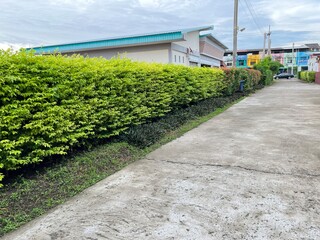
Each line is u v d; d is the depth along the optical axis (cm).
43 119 349
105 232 236
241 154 442
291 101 1206
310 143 495
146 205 281
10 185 324
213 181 336
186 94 838
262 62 3169
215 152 458
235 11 1653
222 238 222
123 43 1191
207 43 1734
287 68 6169
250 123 711
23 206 285
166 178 352
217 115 860
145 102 604
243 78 1578
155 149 490
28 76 333
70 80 394
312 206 268
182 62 1308
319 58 3338
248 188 313
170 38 1109
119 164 413
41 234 237
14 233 241
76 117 403
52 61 371
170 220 251
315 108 962
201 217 255
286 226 236
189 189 316
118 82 496
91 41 1254
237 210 265
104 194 311
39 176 352
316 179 334
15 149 327
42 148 363
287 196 290
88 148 452
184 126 682
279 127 646
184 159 427
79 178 355
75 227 246
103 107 464
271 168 375
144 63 618
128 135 515
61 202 295
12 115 313
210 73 1059
